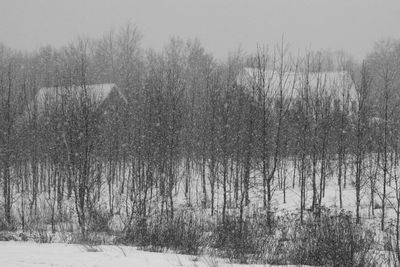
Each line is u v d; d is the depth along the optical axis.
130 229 15.59
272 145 24.89
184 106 29.28
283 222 17.11
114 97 34.28
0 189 27.14
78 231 16.50
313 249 11.95
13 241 14.90
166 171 23.06
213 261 10.68
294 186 28.12
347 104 28.23
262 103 21.66
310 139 24.84
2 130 24.19
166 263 9.69
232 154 23.72
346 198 24.30
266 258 12.28
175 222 15.45
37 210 22.88
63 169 22.23
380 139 24.08
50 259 9.55
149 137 22.92
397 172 24.56
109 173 25.22
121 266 8.98
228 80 24.53
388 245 13.15
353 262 11.35
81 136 20.92
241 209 16.08
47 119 28.05
